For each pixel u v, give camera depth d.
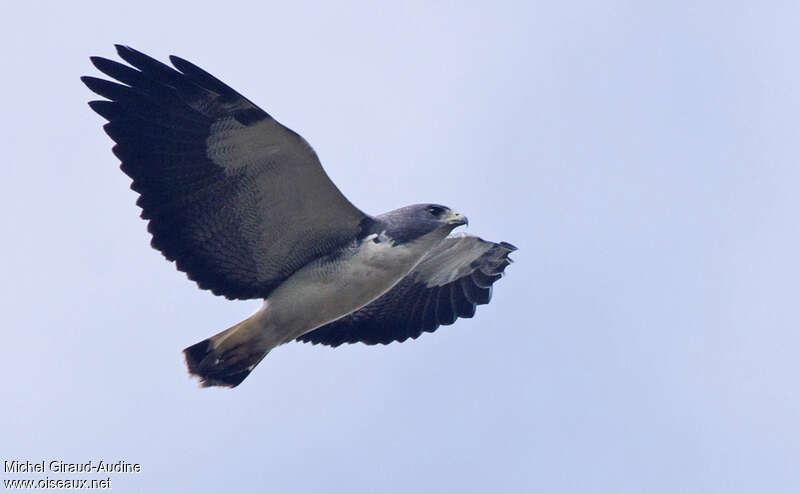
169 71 14.67
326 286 15.66
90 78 14.77
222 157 14.89
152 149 14.91
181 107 14.78
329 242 15.69
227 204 15.20
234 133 14.73
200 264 15.49
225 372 15.62
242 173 14.98
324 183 15.02
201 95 14.67
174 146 14.91
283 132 14.58
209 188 15.09
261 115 14.55
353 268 15.65
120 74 14.77
